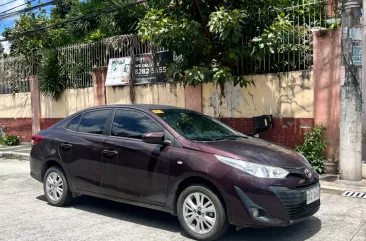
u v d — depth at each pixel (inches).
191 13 389.1
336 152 332.5
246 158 192.1
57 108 597.0
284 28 344.2
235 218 186.2
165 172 208.5
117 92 509.4
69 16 684.7
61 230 219.5
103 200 283.6
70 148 255.0
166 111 239.3
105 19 579.8
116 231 217.2
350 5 294.5
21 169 431.2
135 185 221.6
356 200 266.1
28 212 255.9
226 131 243.6
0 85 697.6
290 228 217.0
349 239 199.6
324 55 334.6
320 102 338.0
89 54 551.5
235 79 378.6
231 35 354.0
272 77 368.8
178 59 433.7
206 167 193.9
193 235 199.0
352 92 297.6
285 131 362.0
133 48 493.4
